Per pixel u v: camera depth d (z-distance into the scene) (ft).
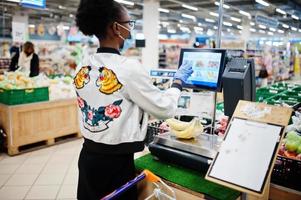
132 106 4.43
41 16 60.08
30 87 15.02
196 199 4.64
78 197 4.96
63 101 16.51
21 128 14.84
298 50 44.42
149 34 35.58
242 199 4.59
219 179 3.99
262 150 3.95
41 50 33.81
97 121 4.46
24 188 11.31
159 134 6.04
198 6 45.14
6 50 42.91
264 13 49.06
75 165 13.62
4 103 14.83
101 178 4.60
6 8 48.78
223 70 5.46
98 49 4.59
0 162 13.85
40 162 13.93
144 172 4.88
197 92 6.39
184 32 94.94
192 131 5.50
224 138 4.34
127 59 4.36
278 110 4.18
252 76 5.33
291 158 5.67
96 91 4.42
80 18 4.39
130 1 36.86
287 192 5.81
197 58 5.87
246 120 4.31
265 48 36.94
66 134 17.06
